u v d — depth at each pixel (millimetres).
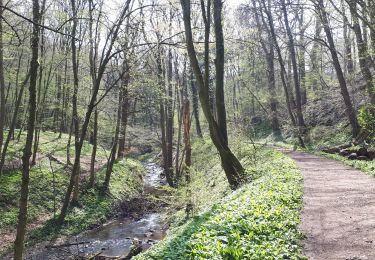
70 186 20125
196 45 21766
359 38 25609
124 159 38719
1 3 15992
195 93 41625
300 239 7926
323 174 16891
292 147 34438
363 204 10656
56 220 19797
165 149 30109
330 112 38406
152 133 41719
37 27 12219
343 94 28516
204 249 7020
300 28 43344
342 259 6770
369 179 14891
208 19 17266
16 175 23453
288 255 6723
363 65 25312
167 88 30641
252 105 57094
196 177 20484
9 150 27484
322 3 28578
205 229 8273
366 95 29344
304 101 48000
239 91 59344
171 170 33344
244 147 26797
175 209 21062
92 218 21578
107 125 31828
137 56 21453
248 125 36312
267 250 6781
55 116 40094
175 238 8945
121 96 26672
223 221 8492
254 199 10586
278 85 60125
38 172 25016
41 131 42125
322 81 42031
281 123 47625
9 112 43688
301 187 13602
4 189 20984
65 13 21094
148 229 20109
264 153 26531
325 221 9180
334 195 12094
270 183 13523
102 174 29422
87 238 18734
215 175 24344
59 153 32812
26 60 32906
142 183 34406
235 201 10961
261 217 8648
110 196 25859
